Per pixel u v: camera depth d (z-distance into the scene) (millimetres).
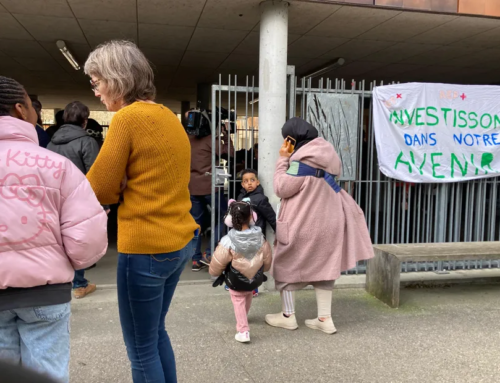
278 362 2844
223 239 3047
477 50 6723
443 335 3301
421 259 3840
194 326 3400
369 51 6891
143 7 4793
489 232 4883
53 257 1461
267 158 4207
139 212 1727
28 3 4707
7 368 941
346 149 4430
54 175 1456
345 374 2703
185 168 1897
